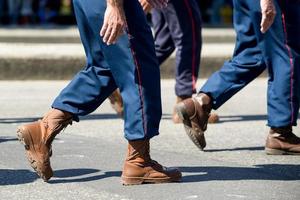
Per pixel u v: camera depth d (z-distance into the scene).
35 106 12.53
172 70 16.48
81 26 7.00
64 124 7.14
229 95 8.57
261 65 8.47
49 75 16.33
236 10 8.48
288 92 8.33
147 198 6.73
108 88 7.07
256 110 12.27
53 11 34.00
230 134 10.02
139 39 6.80
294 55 8.23
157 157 8.46
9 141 9.27
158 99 6.91
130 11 6.75
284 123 8.43
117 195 6.83
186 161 8.27
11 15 33.59
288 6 8.16
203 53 17.11
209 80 8.61
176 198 6.72
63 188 7.09
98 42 6.88
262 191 6.99
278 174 7.69
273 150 8.62
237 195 6.84
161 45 10.84
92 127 10.48
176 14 10.47
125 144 9.26
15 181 7.34
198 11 10.55
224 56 16.94
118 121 11.02
